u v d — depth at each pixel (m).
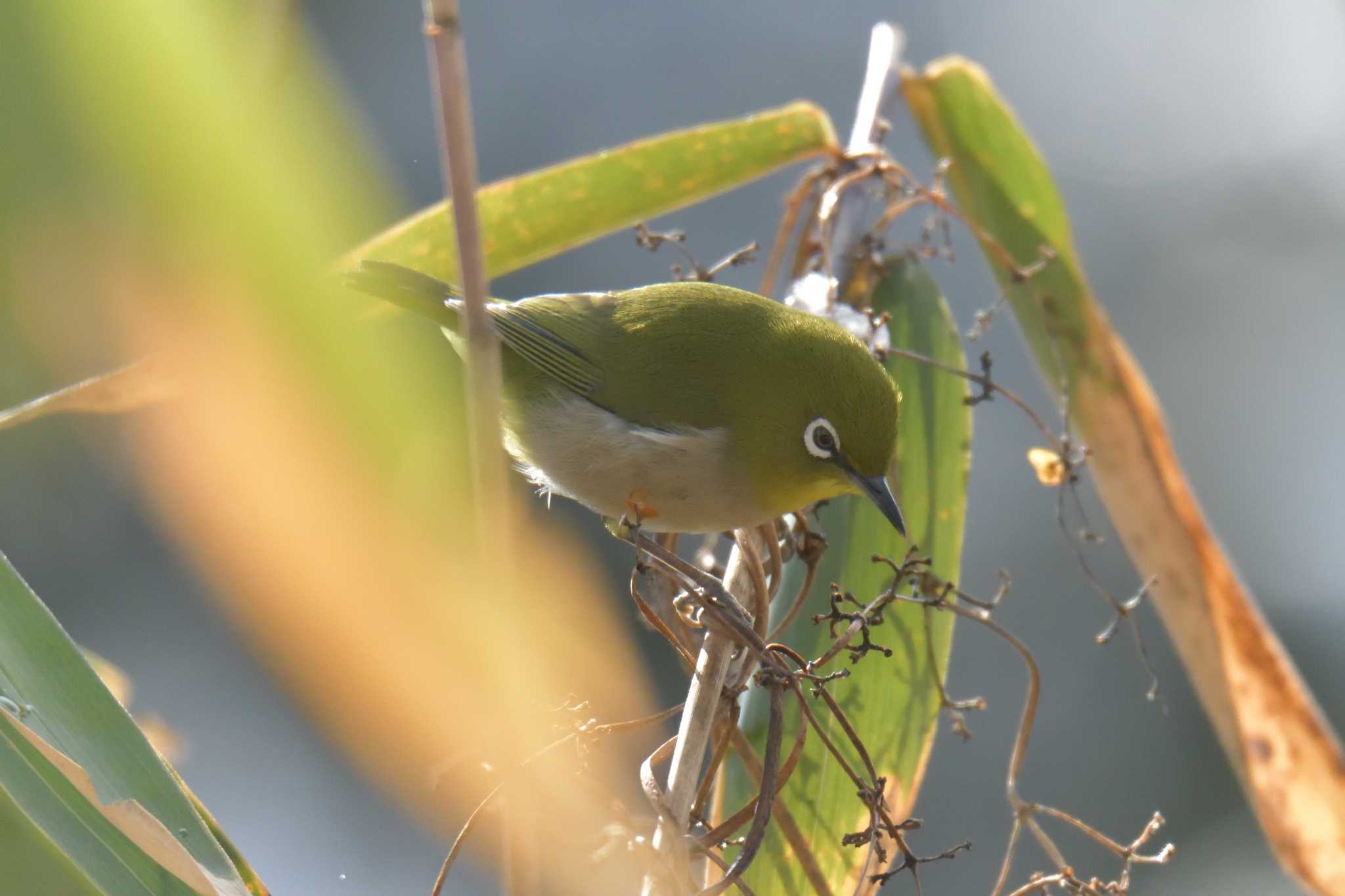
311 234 2.48
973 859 12.83
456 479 2.77
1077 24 17.41
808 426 7.60
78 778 4.07
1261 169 16.70
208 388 2.44
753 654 5.74
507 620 3.04
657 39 16.09
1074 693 13.50
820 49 16.31
